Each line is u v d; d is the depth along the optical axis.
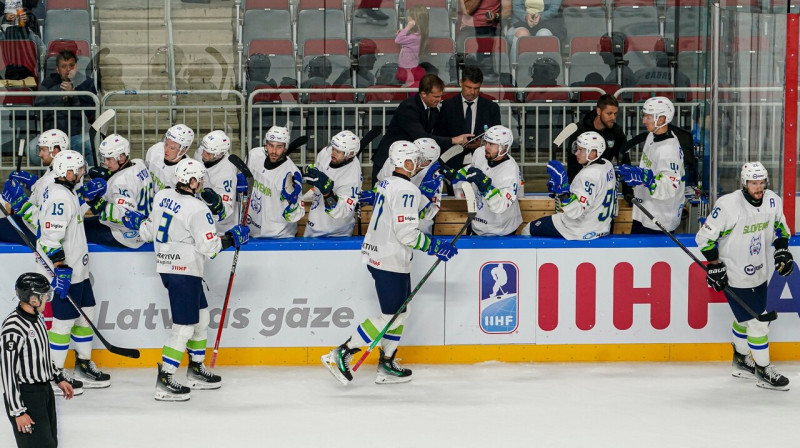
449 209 27.70
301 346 26.53
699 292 26.88
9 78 34.34
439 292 26.55
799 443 20.69
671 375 25.77
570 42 34.88
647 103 26.92
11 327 17.81
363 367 26.56
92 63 35.00
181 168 23.47
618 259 26.69
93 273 25.95
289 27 35.88
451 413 22.64
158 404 23.33
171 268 23.55
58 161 23.72
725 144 28.05
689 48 32.59
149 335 26.23
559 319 26.80
